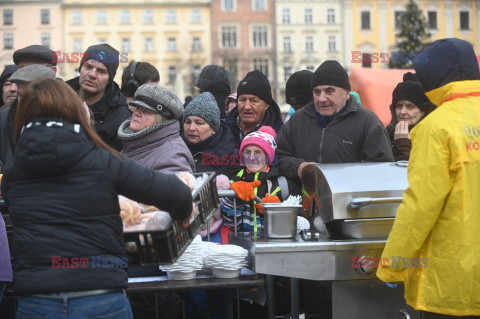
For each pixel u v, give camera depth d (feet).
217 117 14.39
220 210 13.02
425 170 8.95
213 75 18.40
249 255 10.89
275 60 232.94
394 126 16.21
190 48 235.61
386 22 231.71
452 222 8.94
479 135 8.99
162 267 10.75
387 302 10.49
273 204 11.16
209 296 12.62
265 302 11.56
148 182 8.18
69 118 8.14
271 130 14.06
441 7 230.48
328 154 13.75
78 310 7.91
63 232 7.92
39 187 8.03
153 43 239.71
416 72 9.83
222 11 236.84
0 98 17.48
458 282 8.89
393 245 9.17
